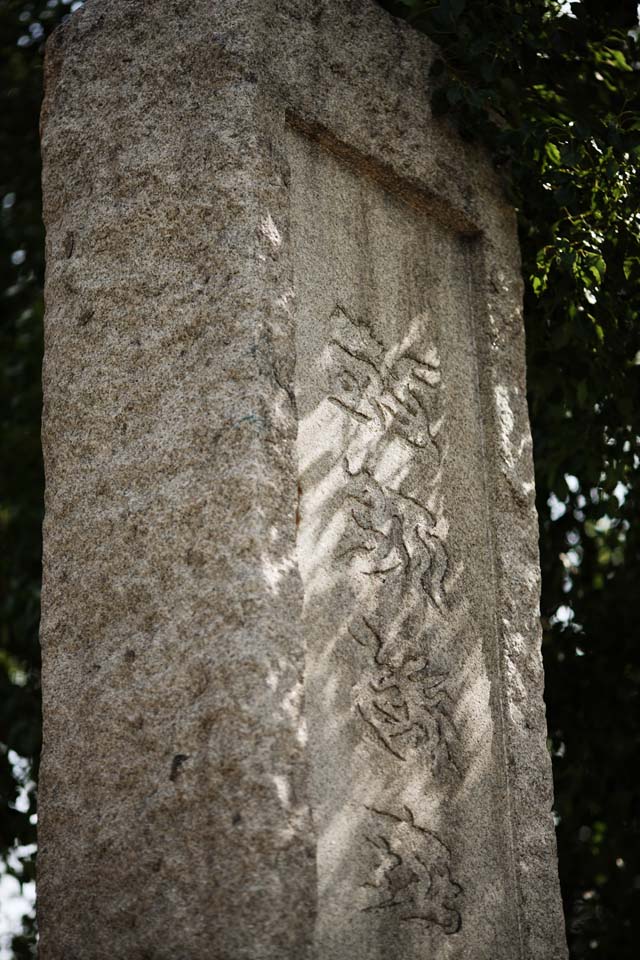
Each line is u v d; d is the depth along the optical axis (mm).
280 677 2676
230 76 3068
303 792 2635
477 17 3857
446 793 3094
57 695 2889
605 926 5098
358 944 2771
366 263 3328
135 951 2639
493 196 3732
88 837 2764
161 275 3002
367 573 3055
